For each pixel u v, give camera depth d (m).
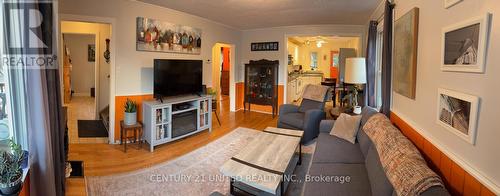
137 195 2.47
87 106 6.79
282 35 6.20
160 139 3.81
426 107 2.00
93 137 4.23
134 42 4.01
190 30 4.89
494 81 1.18
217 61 7.46
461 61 1.45
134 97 4.09
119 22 3.83
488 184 1.20
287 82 6.54
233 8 4.32
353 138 3.08
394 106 3.00
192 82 4.52
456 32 1.52
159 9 4.28
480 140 1.28
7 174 1.26
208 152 3.64
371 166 2.12
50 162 1.57
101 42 5.21
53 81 1.70
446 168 1.63
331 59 10.71
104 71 5.28
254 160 2.41
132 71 4.03
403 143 1.87
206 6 4.21
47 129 1.55
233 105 6.69
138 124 3.83
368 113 3.05
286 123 4.36
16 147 1.40
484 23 1.24
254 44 6.57
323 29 5.84
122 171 3.00
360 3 3.89
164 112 3.86
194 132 4.40
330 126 3.50
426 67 2.01
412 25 2.23
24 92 1.48
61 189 1.86
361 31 5.69
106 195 2.46
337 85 7.32
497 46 1.17
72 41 8.40
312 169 2.33
